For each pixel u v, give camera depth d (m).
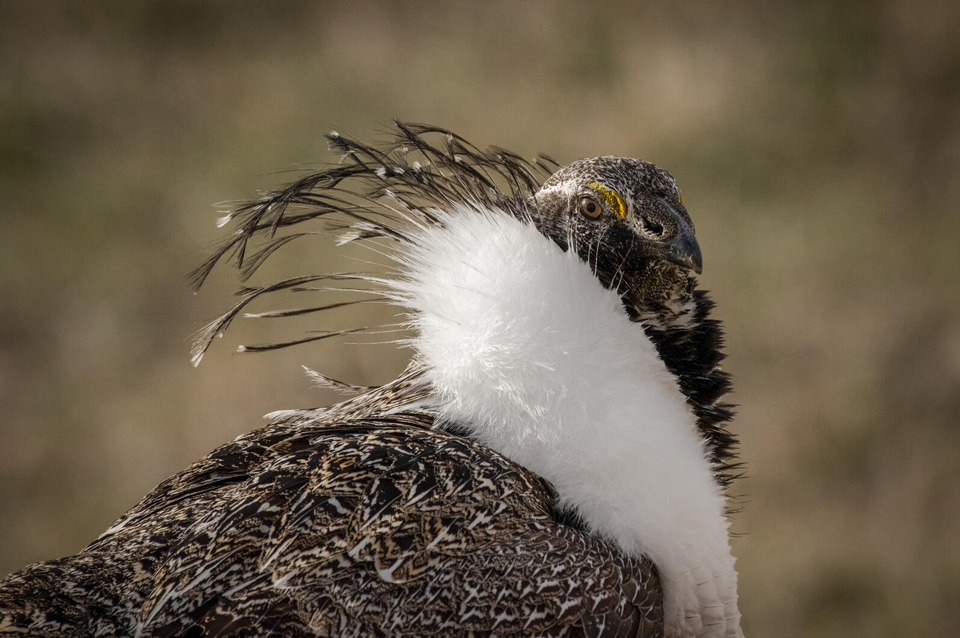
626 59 17.41
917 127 15.64
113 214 15.03
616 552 4.93
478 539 4.68
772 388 11.99
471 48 18.05
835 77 16.47
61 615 4.51
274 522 4.66
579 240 5.97
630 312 5.96
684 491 5.20
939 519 10.52
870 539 10.37
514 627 4.56
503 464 4.99
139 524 5.09
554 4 18.62
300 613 4.43
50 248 14.45
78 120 16.81
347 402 6.02
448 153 6.21
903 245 13.80
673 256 5.90
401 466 4.83
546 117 16.30
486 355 5.26
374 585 4.51
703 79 16.58
